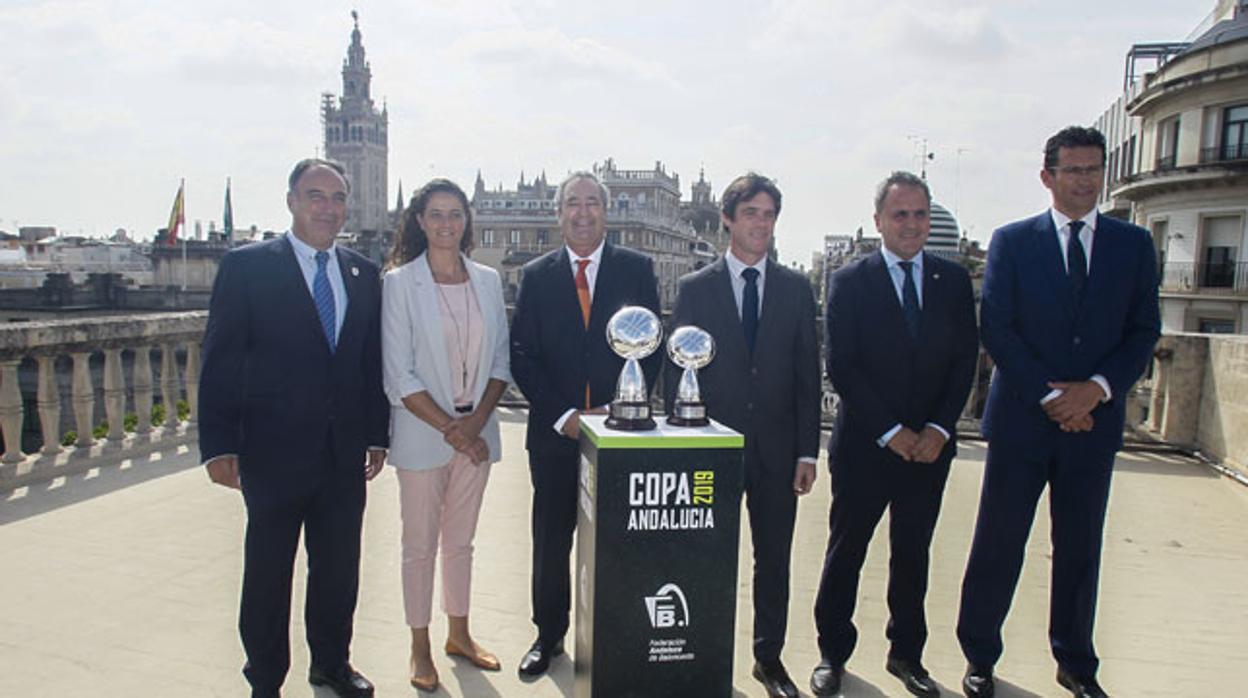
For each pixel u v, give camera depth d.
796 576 4.96
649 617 2.75
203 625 4.09
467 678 3.66
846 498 3.66
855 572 3.69
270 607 3.30
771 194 3.60
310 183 3.35
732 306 3.65
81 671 3.61
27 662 3.68
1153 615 4.45
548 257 3.96
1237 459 7.28
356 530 3.53
